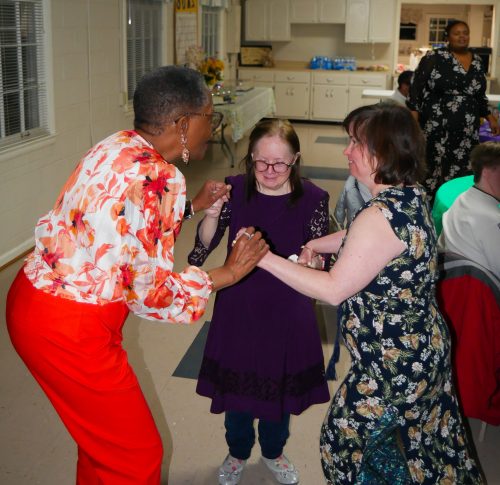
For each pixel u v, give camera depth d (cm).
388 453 165
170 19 778
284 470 227
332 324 346
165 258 153
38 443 248
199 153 165
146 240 148
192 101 154
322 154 861
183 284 158
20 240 451
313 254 184
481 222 245
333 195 650
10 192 433
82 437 165
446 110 497
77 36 517
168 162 162
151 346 325
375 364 156
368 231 147
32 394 282
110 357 159
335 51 1159
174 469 235
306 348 193
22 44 440
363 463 161
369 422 159
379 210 148
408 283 150
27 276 159
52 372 157
